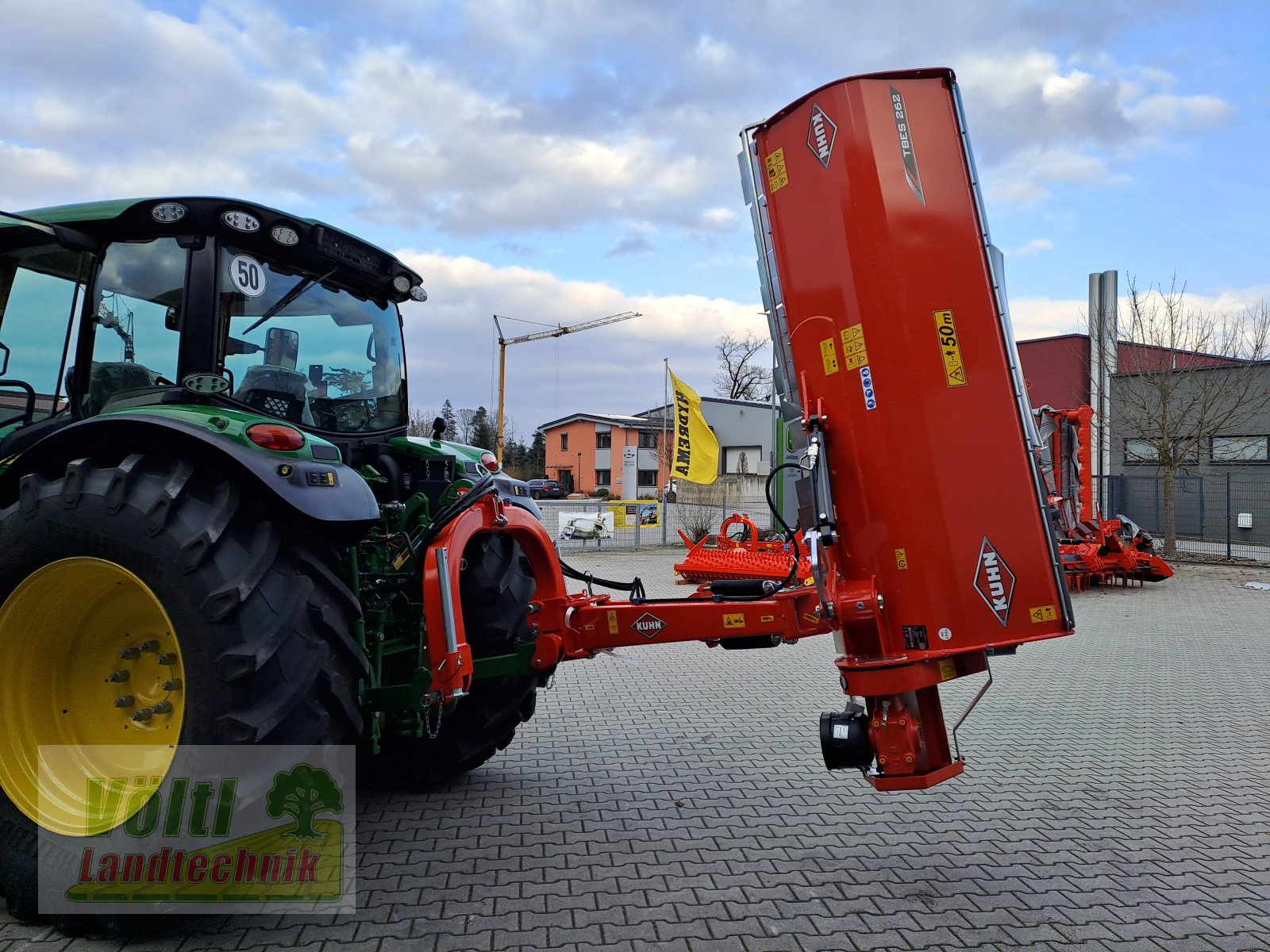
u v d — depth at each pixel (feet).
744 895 10.40
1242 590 43.16
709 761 15.75
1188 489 69.10
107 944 9.11
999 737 17.69
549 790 14.14
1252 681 23.16
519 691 13.75
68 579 9.58
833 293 10.28
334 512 9.47
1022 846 12.01
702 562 36.35
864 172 9.98
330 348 12.65
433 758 13.73
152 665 9.87
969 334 10.00
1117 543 42.70
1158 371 59.67
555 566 13.35
